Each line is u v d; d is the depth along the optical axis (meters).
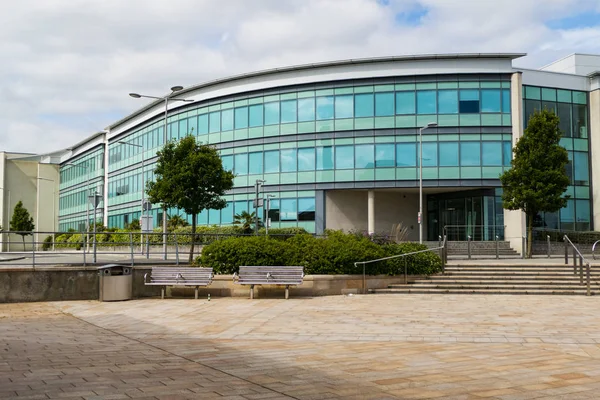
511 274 20.19
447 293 18.42
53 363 8.05
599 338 10.17
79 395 6.17
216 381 6.91
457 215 43.88
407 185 41.16
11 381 6.87
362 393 6.36
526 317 12.96
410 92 41.59
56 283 17.00
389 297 17.34
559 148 33.09
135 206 61.38
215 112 48.03
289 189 44.00
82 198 79.31
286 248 18.45
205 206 26.16
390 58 41.41
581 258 18.72
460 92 41.03
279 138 44.62
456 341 10.02
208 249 18.58
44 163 90.69
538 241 37.81
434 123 36.53
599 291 18.11
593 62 47.44
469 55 40.69
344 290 18.16
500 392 6.38
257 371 7.54
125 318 13.25
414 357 8.53
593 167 43.56
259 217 44.75
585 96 44.06
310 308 14.67
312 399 6.10
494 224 40.81
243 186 45.84
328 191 43.75
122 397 6.09
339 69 42.84
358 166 42.16
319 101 43.47
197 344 9.82
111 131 69.88
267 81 45.03
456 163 40.75
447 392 6.39
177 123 51.44
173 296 17.81
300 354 8.82
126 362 8.16
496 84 40.94
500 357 8.50
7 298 16.47
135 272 17.83
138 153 60.88
